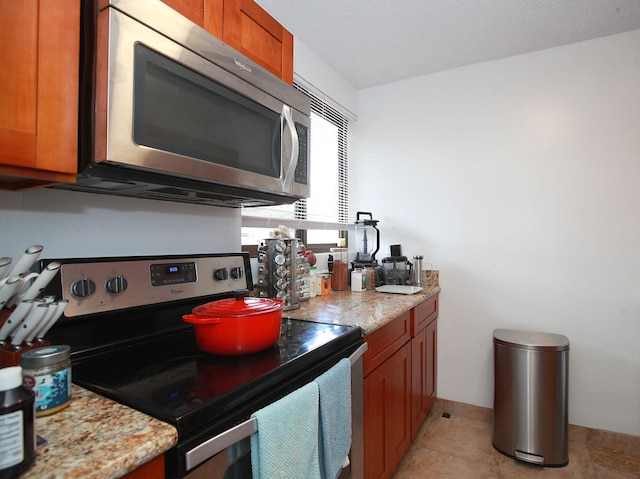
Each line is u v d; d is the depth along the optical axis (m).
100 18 0.76
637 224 2.04
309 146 1.44
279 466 0.76
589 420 2.12
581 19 1.93
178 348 1.04
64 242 0.99
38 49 0.69
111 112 0.75
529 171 2.29
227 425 0.69
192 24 0.93
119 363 0.91
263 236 1.98
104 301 0.98
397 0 1.79
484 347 2.40
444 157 2.55
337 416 1.00
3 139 0.64
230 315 0.93
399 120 2.72
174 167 0.89
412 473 1.84
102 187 0.98
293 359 0.93
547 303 2.24
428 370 2.29
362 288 2.31
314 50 2.26
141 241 1.19
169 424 0.60
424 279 2.55
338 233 2.85
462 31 2.05
